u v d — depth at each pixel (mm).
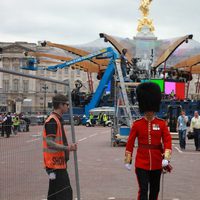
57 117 7477
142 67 69312
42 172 7684
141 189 7820
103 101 59781
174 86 64188
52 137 7352
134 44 89438
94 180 13172
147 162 7867
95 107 58406
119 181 13039
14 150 7016
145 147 7926
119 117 27422
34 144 7562
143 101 8016
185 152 22750
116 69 28141
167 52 79438
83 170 15328
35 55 91562
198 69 88750
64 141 7574
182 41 79000
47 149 7410
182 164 17453
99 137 33938
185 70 87062
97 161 18109
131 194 11078
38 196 7531
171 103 52562
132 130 8062
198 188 11992
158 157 7918
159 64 80250
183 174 14602
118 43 79062
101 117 56500
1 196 6672
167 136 7934
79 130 45094
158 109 8070
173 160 18875
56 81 7727
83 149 23719
